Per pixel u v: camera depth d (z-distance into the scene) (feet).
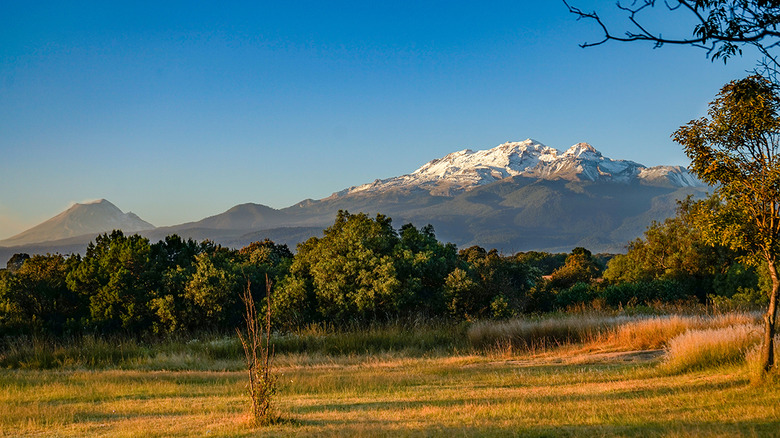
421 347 79.00
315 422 32.40
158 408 39.70
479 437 26.00
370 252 97.45
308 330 86.94
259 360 34.50
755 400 30.96
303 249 119.75
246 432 29.37
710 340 48.52
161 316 94.38
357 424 30.53
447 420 30.94
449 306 98.02
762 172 36.65
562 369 55.57
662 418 28.43
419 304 100.58
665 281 122.72
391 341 80.38
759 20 13.11
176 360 70.54
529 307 119.03
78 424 33.76
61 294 102.78
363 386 49.16
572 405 33.94
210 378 57.82
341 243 100.48
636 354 61.98
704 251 137.80
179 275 100.89
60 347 77.20
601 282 178.19
